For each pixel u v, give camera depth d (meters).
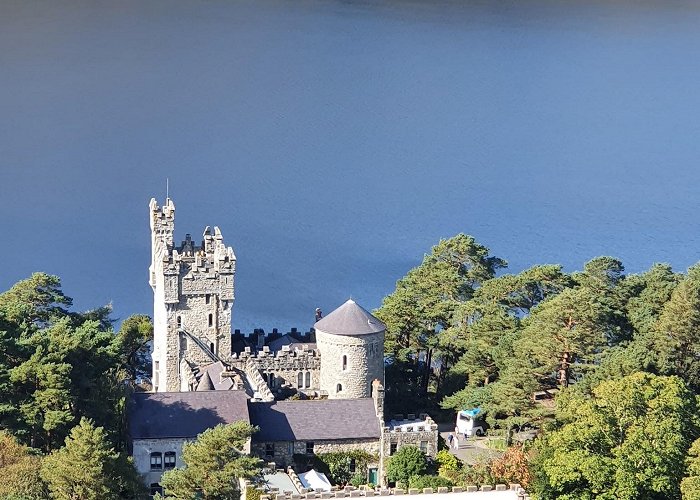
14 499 172.50
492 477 197.88
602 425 187.25
